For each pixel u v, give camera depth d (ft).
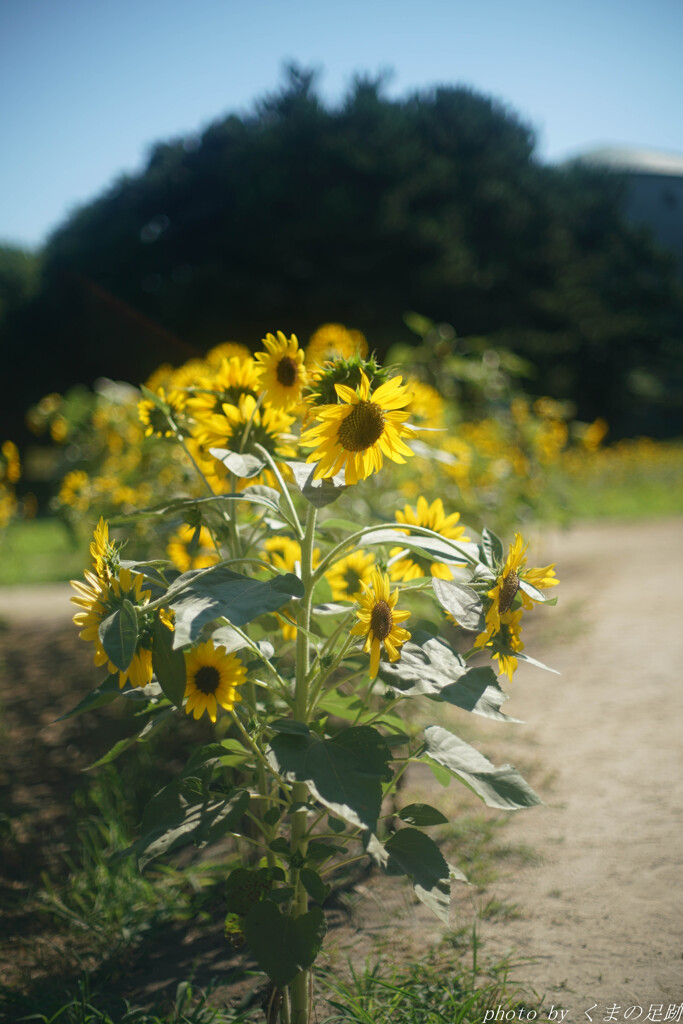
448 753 5.01
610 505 44.32
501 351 17.02
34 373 101.09
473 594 4.74
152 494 11.69
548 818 9.15
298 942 4.53
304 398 5.11
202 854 8.77
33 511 18.22
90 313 96.53
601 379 102.47
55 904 7.82
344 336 9.62
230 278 78.79
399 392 4.56
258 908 4.66
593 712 12.48
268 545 6.98
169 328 85.66
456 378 16.31
